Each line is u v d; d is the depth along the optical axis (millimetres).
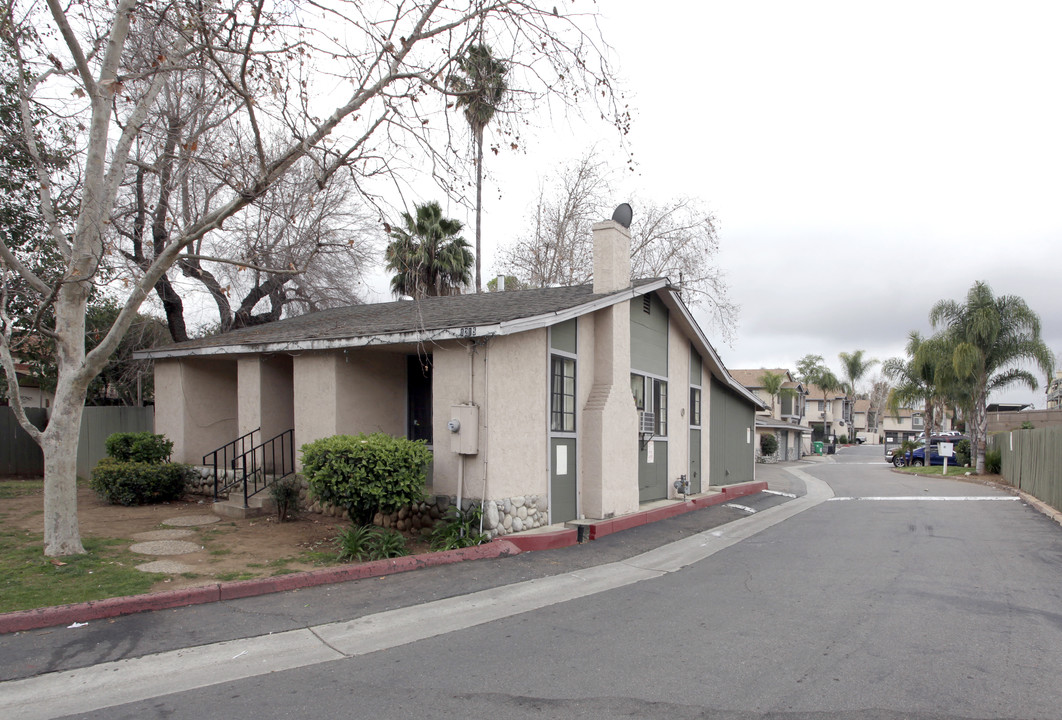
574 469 11438
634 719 4266
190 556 8086
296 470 11484
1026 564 9305
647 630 6160
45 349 14734
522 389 10109
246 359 12594
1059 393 56844
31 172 12125
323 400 11016
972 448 31875
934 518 14570
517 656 5430
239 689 4691
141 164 8945
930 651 5578
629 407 12508
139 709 4344
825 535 12070
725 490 17266
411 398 11891
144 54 9117
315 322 14227
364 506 8781
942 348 30547
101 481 11805
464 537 9094
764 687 4797
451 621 6398
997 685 4844
